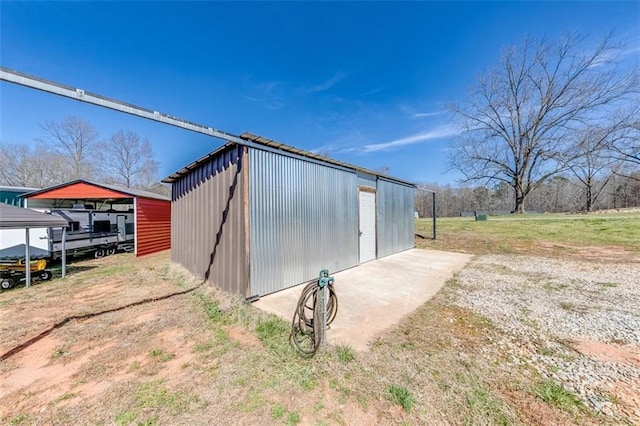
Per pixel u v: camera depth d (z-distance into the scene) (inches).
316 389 79.4
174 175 251.3
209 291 180.5
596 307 143.5
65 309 150.1
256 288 162.1
